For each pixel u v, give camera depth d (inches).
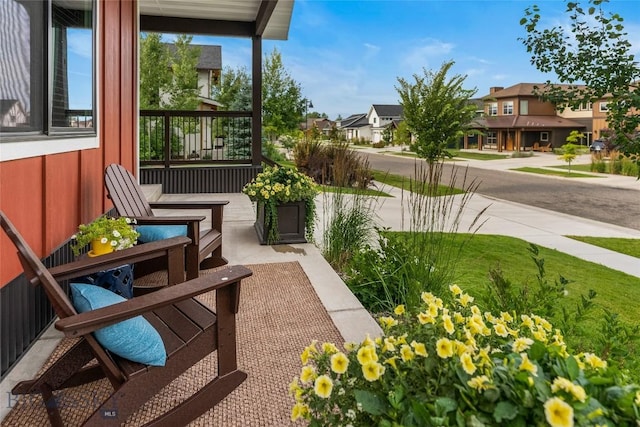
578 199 462.0
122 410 60.3
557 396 36.7
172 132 298.8
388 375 45.9
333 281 133.1
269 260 154.1
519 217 337.1
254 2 257.9
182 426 66.2
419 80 752.3
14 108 88.7
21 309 87.4
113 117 169.2
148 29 284.4
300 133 725.9
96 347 58.9
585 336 95.9
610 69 131.7
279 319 106.1
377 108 2209.6
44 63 100.6
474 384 39.6
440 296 114.8
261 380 79.6
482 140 1542.8
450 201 168.9
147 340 62.3
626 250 235.5
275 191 169.9
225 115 297.3
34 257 58.5
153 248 90.6
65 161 116.5
